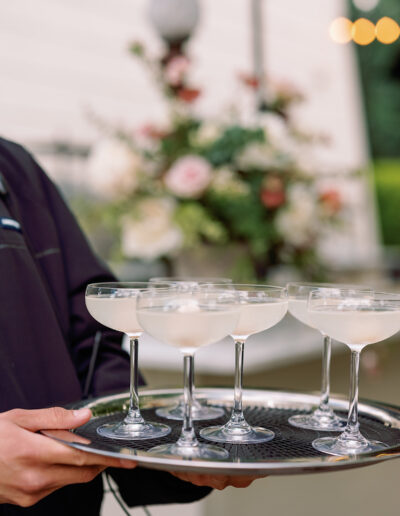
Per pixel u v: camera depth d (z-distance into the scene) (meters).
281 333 2.29
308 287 1.28
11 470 0.89
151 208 2.12
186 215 2.06
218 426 1.10
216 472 0.81
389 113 11.62
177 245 2.09
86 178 3.42
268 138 2.18
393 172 7.91
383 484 2.72
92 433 1.05
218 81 4.35
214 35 4.38
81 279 1.39
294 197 2.14
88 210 2.25
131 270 2.59
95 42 4.00
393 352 2.76
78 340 1.38
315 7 5.52
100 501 1.29
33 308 1.24
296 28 5.30
